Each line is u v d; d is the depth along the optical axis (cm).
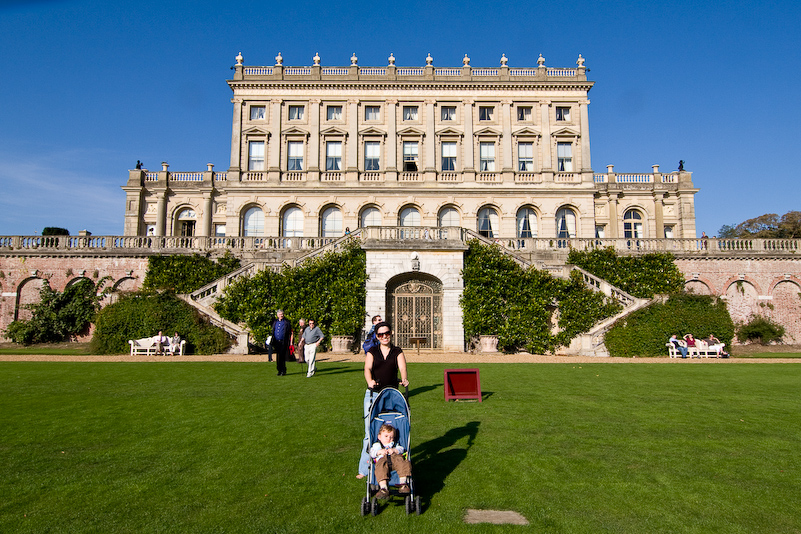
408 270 2759
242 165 4219
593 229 4181
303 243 3369
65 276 3334
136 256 3322
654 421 1034
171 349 2412
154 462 793
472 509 632
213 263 3284
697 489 689
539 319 2672
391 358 768
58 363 2028
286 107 4309
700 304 2619
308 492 680
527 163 4309
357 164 4247
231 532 570
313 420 1036
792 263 3359
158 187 4428
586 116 4325
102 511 621
